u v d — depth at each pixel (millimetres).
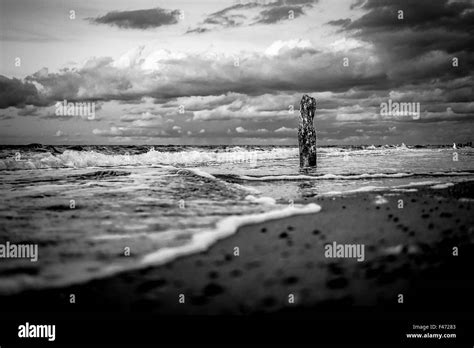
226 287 3229
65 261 3877
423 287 3229
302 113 18172
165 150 37719
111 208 6773
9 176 11969
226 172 15203
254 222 5863
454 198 7938
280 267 3713
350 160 23672
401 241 4574
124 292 3154
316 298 3014
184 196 8320
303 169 16750
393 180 12109
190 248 4348
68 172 13477
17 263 3793
